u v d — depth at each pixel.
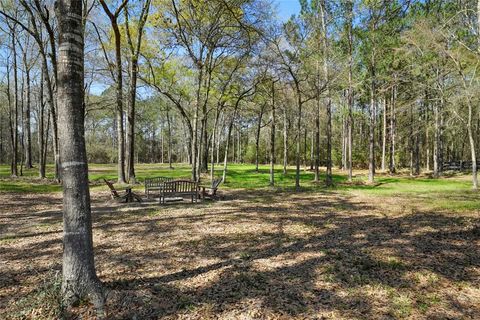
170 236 8.02
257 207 12.48
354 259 6.09
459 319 3.89
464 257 6.09
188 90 23.59
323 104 31.86
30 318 3.87
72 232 4.09
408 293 4.62
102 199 14.27
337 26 21.91
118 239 7.75
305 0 20.41
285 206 12.74
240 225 9.26
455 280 5.04
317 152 23.09
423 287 4.81
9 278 5.25
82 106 4.10
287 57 19.59
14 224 9.17
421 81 23.45
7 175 25.62
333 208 12.20
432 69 22.11
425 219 9.74
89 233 4.20
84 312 3.95
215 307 4.26
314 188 19.44
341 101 24.28
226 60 21.41
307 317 3.99
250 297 4.56
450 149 48.41
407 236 7.76
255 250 6.83
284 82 20.62
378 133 40.25
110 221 9.80
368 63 22.67
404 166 42.75
